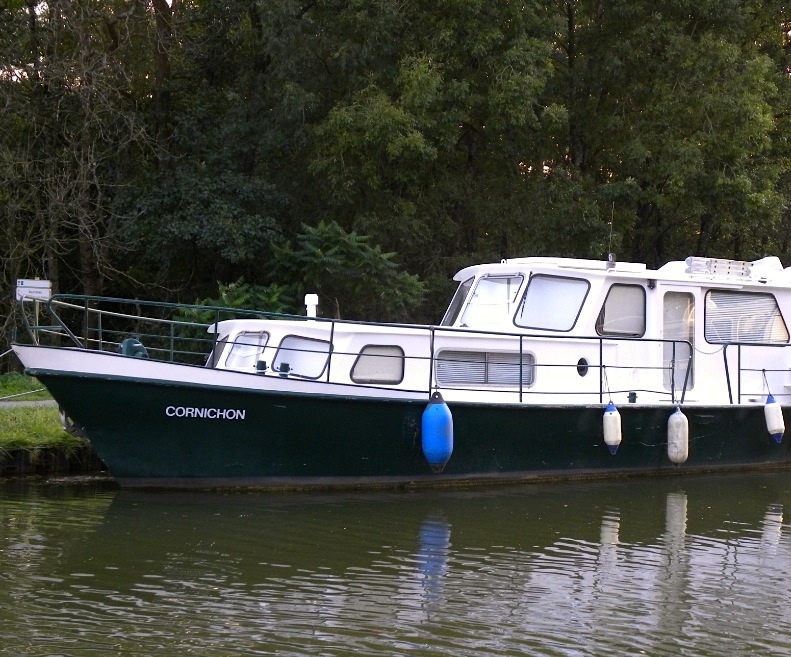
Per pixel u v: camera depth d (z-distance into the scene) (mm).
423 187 25500
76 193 23250
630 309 14219
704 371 14578
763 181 26312
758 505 12539
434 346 13125
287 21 23531
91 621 7906
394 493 12797
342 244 22500
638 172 26656
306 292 22984
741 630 7996
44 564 9383
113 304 26594
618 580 9266
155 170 25375
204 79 27125
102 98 22750
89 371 11898
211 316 21719
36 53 23359
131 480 12453
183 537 10438
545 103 26359
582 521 11539
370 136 22844
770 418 14438
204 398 12148
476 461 13188
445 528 11039
